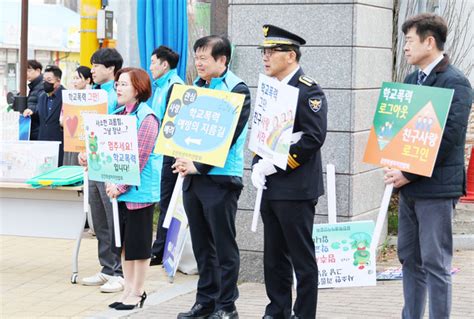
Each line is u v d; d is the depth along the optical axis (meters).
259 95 6.11
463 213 10.81
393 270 8.35
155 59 8.65
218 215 6.44
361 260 7.48
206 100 6.34
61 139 10.60
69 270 8.77
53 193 8.24
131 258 7.06
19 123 11.14
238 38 8.34
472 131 12.00
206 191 6.46
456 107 5.54
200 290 6.73
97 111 7.88
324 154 8.15
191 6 11.60
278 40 5.99
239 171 6.47
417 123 5.58
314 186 6.05
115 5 12.16
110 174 6.89
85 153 7.64
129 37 11.90
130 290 7.27
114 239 7.09
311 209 6.08
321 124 5.92
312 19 8.12
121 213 7.03
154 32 10.32
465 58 11.81
